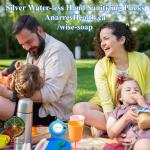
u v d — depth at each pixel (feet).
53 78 10.09
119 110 9.58
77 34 53.21
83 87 22.50
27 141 8.13
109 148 9.04
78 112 10.22
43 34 10.44
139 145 8.41
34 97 9.89
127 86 9.66
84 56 53.83
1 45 53.16
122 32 10.28
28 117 8.10
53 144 7.80
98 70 10.53
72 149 9.00
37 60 10.44
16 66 10.71
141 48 52.80
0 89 10.00
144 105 9.39
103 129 10.19
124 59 10.41
